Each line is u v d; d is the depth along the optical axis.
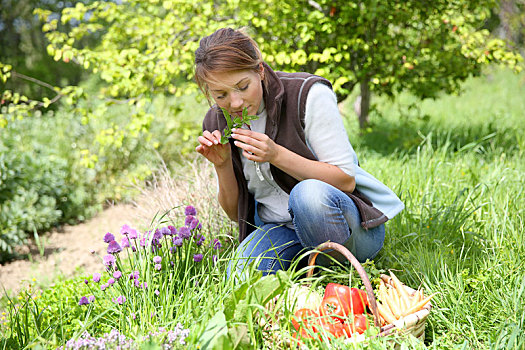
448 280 2.44
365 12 4.86
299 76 2.32
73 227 5.41
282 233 2.56
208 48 2.05
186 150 5.17
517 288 2.27
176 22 4.99
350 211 2.30
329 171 2.27
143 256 2.39
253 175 2.49
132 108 5.96
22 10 12.55
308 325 1.90
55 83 12.24
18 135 6.23
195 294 2.19
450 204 3.34
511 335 1.81
